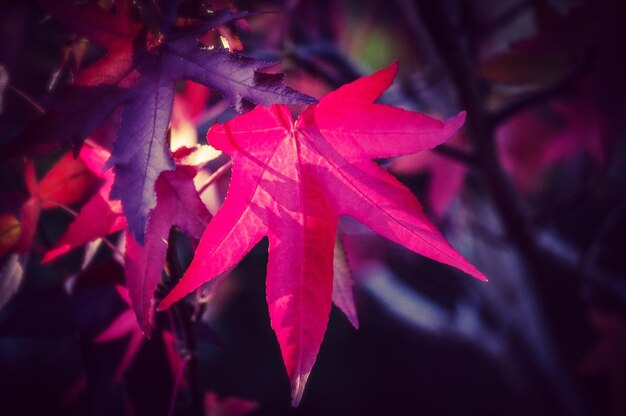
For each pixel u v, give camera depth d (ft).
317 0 2.11
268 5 1.90
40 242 1.23
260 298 4.70
